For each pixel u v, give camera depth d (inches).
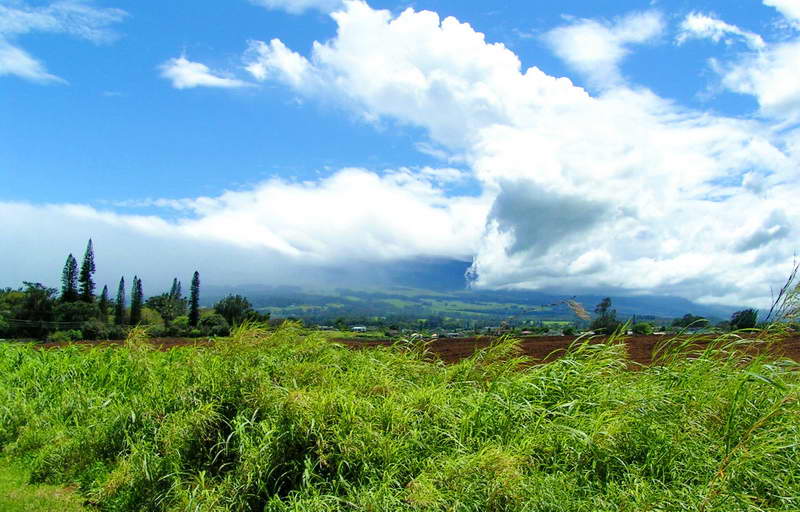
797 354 312.8
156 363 353.1
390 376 280.5
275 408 219.9
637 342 411.2
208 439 227.1
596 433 192.5
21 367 416.5
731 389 216.2
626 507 157.2
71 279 2369.6
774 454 177.0
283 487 199.5
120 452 239.9
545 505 160.6
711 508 153.5
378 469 192.2
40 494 231.9
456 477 175.3
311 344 320.2
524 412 218.7
